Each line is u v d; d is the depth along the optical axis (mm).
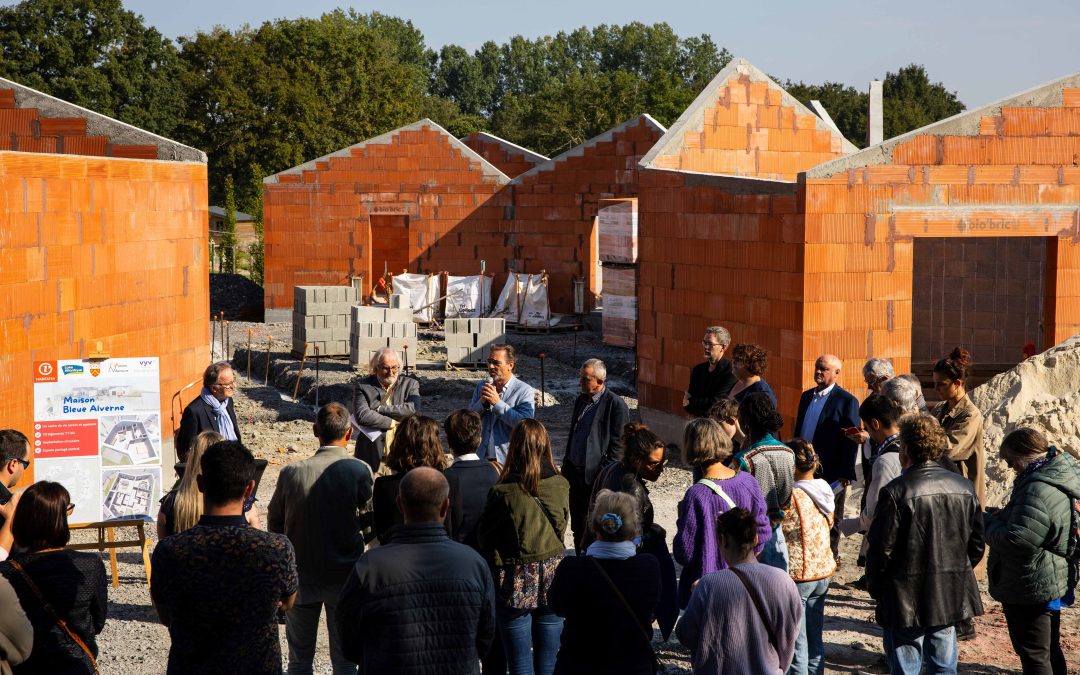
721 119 17672
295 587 4816
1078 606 8562
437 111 93812
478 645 5004
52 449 8336
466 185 30781
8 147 14164
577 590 5090
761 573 4910
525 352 26438
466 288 30234
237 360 24781
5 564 4883
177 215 13367
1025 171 13273
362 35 69875
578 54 145875
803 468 6438
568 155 29656
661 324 15469
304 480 6238
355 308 21797
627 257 25188
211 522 4699
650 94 75812
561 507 6355
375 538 6957
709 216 14336
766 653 4832
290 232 31266
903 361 13039
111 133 14094
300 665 6457
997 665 7184
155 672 7172
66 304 11023
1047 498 5953
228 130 62656
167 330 13141
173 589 4566
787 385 13008
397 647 4672
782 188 12938
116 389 8477
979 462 7562
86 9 65562
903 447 5934
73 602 4902
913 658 5840
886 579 5816
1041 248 17797
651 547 6711
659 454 6527
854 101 85625
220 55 63531
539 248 30359
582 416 8586
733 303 13961
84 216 11312
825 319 12742
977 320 18531
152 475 8531
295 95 63031
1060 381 11430
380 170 31016
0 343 10016
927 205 12977
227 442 4801
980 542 5867
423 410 18781
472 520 6359
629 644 5055
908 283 12961
